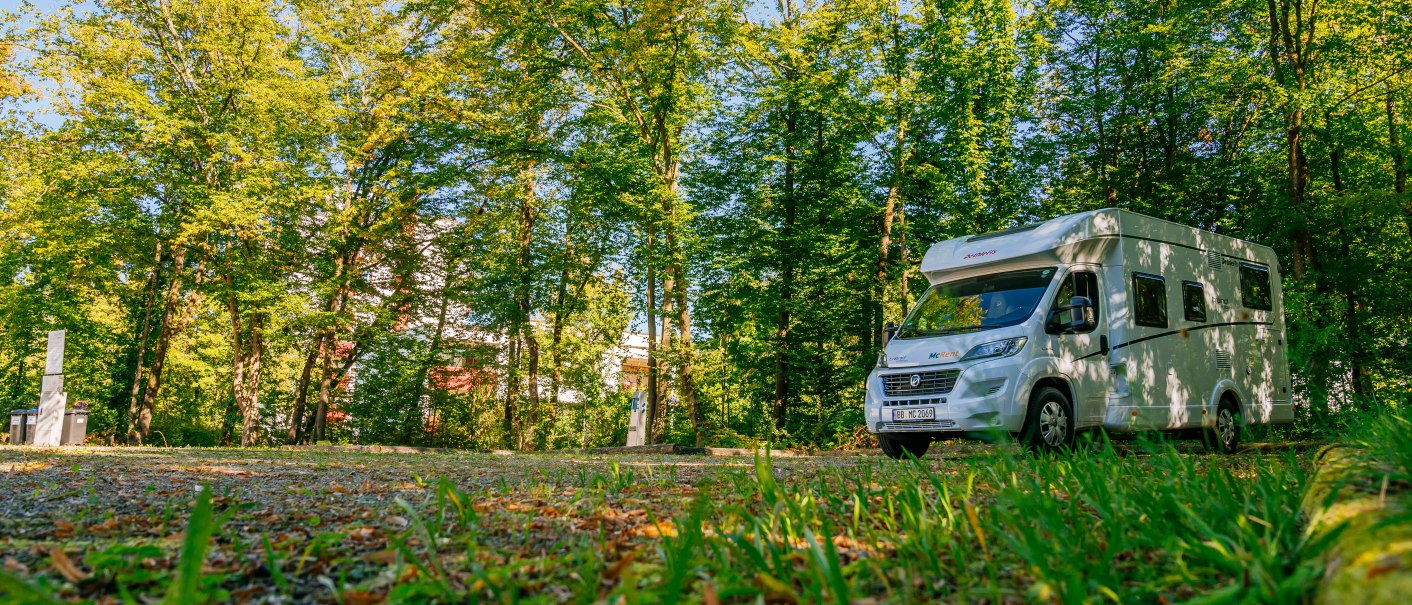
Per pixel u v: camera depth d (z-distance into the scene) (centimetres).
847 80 1917
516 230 2408
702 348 1958
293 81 1970
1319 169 2030
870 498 383
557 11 1758
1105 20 1994
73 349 2694
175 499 441
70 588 218
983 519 290
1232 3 1733
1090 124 2072
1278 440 1268
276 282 2066
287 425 2767
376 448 1360
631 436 1844
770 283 2064
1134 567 231
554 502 438
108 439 2536
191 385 3052
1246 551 215
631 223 2038
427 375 2603
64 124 1956
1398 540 137
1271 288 1198
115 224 2052
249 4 1948
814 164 2038
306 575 247
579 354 2738
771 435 1947
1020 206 2036
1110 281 949
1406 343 1612
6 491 488
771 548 218
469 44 1916
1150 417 942
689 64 1869
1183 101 1831
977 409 842
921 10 1947
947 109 1905
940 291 988
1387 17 1561
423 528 254
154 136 1823
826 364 2067
